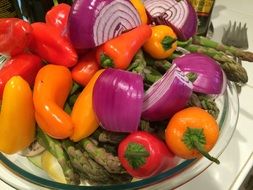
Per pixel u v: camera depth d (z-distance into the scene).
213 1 0.38
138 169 0.23
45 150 0.27
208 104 0.26
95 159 0.24
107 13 0.25
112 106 0.23
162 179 0.25
